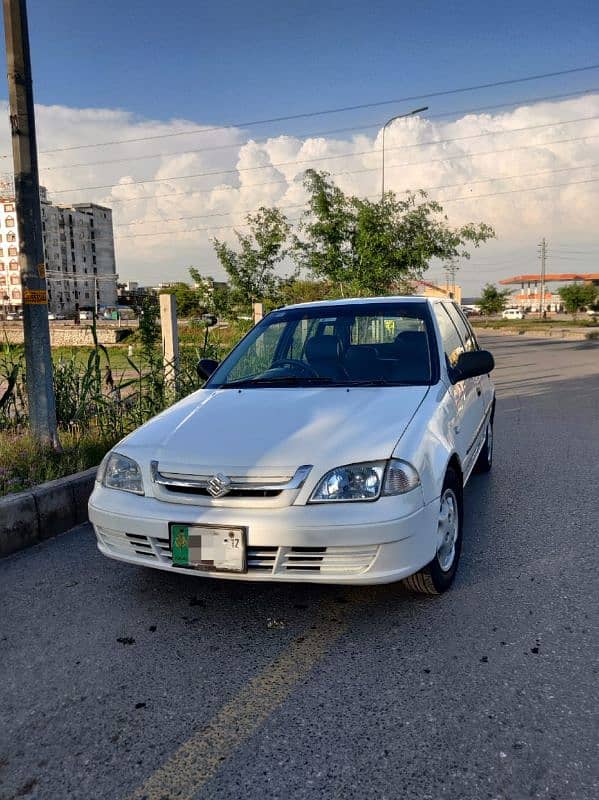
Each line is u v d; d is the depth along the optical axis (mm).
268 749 2322
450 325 4980
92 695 2680
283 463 3014
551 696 2570
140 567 4004
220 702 2609
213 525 2980
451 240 16766
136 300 9703
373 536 2896
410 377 3979
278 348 4562
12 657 2982
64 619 3340
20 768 2271
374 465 3002
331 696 2625
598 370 16281
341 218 17141
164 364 8250
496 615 3258
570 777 2135
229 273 17312
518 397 11734
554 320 77688
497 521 4715
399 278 17453
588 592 3498
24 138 5570
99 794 2141
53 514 4609
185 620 3303
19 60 5559
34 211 5648
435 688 2650
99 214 156500
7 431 6508
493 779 2137
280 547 2924
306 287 19641
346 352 4273
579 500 5203
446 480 3502
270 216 17203
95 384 7156
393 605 3396
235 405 3713
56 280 138750
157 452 3295
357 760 2248
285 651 2982
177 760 2283
